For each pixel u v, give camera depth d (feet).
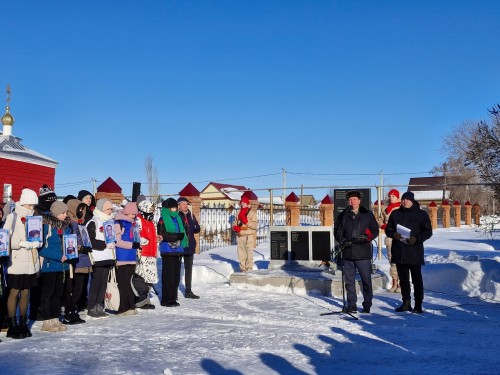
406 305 28.50
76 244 23.67
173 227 31.12
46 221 23.09
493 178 39.01
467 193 175.83
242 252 43.24
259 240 74.84
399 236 28.14
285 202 73.77
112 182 53.67
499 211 44.96
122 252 27.48
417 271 28.25
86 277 28.84
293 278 36.35
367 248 28.19
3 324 23.20
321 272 39.83
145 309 29.63
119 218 27.89
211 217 69.87
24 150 95.09
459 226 133.18
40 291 26.11
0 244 20.54
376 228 28.43
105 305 28.43
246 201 43.55
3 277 22.08
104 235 26.66
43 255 22.90
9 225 21.84
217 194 161.48
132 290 27.94
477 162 39.24
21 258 21.75
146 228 29.50
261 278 37.55
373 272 38.83
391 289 36.17
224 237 71.20
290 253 43.68
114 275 28.14
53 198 24.22
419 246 28.30
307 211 80.12
